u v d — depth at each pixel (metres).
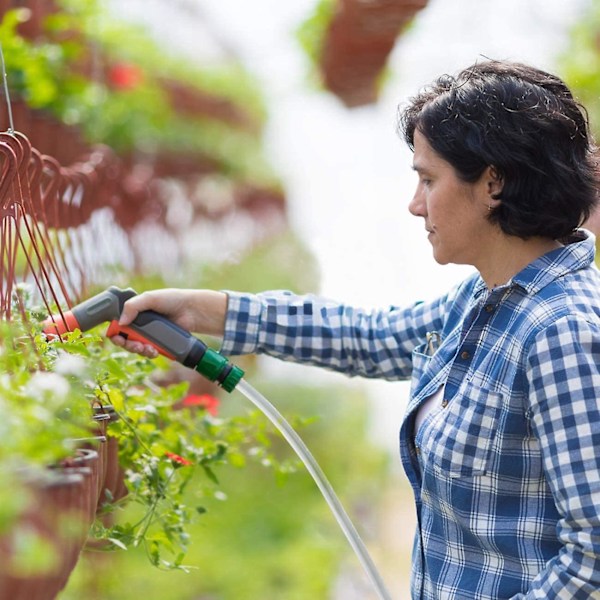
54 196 5.03
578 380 3.42
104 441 3.54
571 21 10.55
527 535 3.57
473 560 3.68
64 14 7.87
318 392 15.76
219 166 16.41
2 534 2.40
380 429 15.55
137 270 9.98
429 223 3.85
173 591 8.53
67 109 6.89
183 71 15.05
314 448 13.94
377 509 12.45
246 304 4.53
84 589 6.06
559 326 3.47
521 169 3.62
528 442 3.58
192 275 13.48
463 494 3.63
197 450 4.65
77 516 2.82
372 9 12.57
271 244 19.09
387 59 13.29
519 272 3.66
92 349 4.31
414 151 3.86
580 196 3.67
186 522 4.42
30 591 2.67
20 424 2.58
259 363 15.55
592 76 9.78
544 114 3.62
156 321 4.22
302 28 13.43
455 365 3.71
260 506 11.52
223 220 16.31
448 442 3.64
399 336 4.55
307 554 10.05
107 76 11.07
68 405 2.96
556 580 3.40
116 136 11.06
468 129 3.63
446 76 3.91
